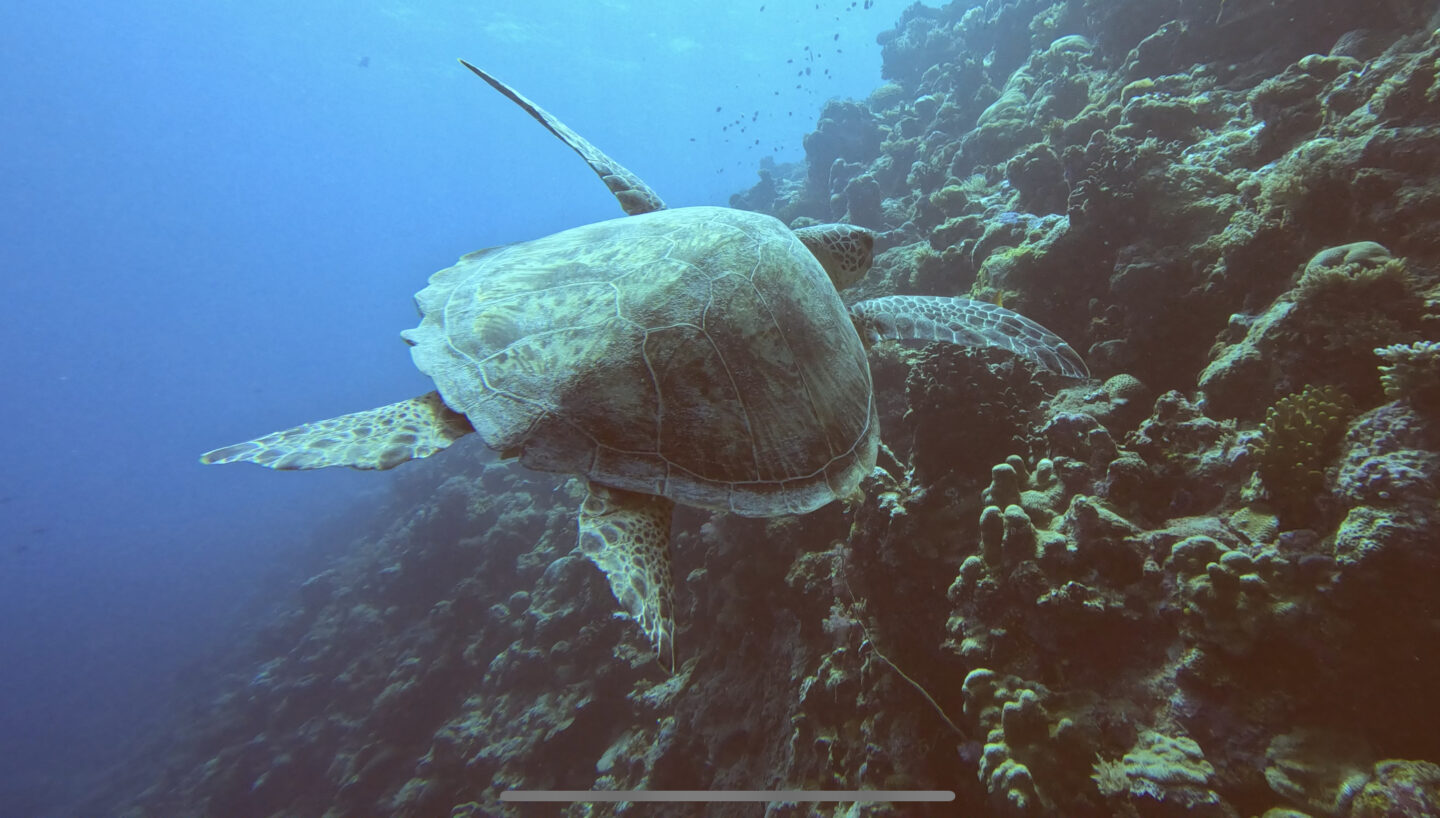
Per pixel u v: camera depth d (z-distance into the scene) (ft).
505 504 60.23
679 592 36.17
